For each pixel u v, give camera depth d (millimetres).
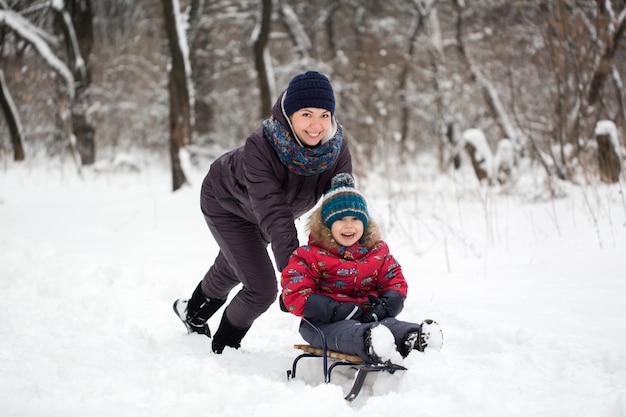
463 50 18844
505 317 4301
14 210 11062
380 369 2922
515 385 2906
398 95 23953
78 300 5070
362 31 23781
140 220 10008
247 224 3717
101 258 6824
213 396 2895
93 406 2836
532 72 15711
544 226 7566
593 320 4195
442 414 2590
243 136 22516
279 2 21672
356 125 22688
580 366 3051
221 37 21750
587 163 9766
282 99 3322
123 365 3434
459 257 6723
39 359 3533
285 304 3270
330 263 3348
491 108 14484
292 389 3018
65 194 13742
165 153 22688
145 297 5305
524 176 10234
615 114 11656
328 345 3166
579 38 10516
